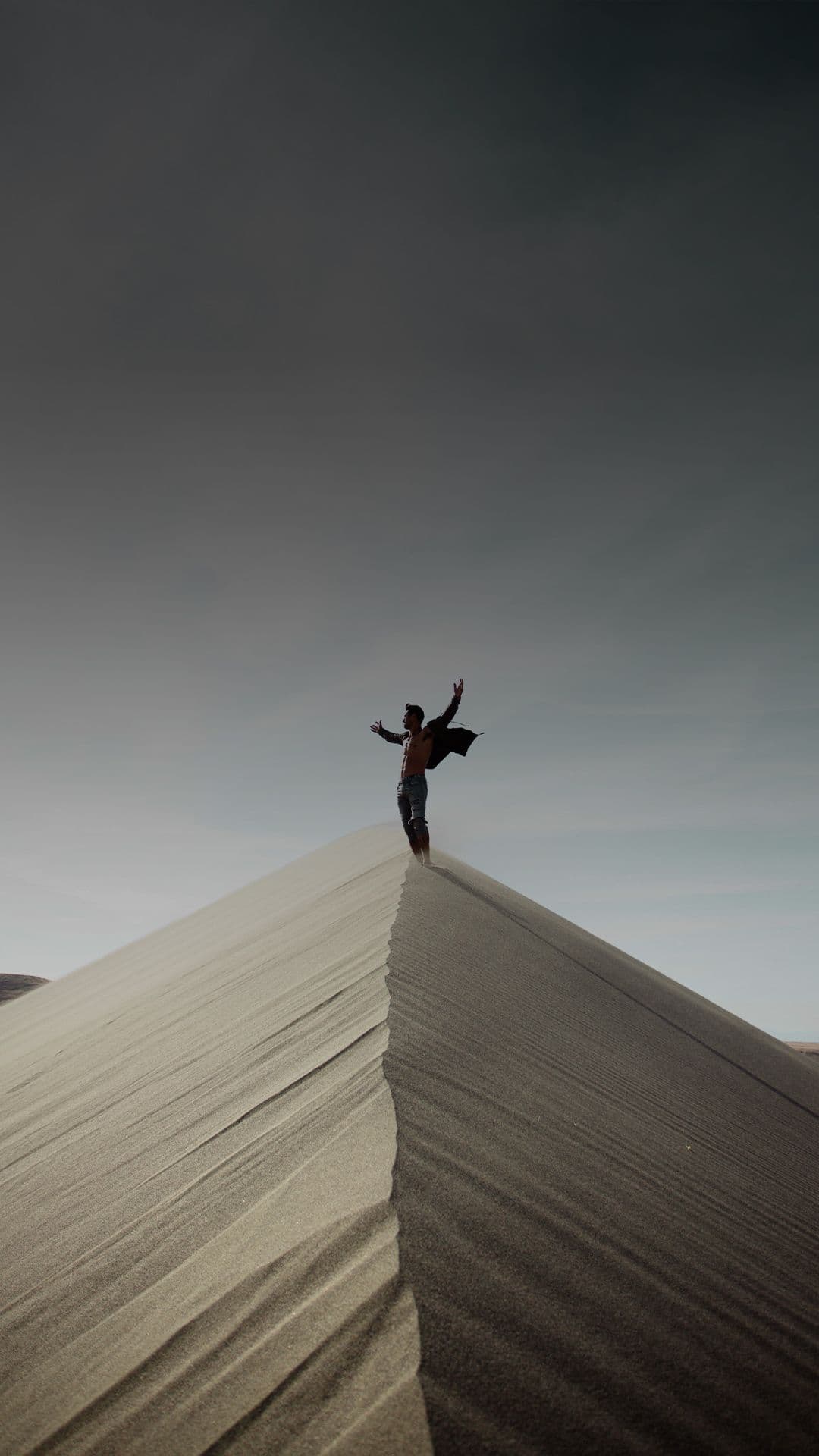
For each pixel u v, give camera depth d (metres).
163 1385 1.85
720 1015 9.78
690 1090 5.08
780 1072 7.63
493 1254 2.06
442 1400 1.53
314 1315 1.85
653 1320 2.11
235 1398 1.71
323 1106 3.03
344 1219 2.14
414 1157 2.41
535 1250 2.18
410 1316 1.73
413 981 4.59
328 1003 4.56
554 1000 5.68
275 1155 2.80
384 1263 1.90
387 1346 1.68
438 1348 1.65
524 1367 1.71
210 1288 2.15
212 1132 3.29
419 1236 2.00
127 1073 4.95
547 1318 1.91
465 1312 1.80
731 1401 1.91
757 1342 2.24
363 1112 2.81
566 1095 3.71
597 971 7.73
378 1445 1.47
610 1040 5.34
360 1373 1.64
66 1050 6.85
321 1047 3.80
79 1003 10.48
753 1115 5.32
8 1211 3.39
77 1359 2.10
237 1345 1.87
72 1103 4.80
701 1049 6.69
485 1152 2.67
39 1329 2.32
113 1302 2.31
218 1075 4.07
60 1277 2.59
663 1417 1.74
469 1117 2.93
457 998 4.62
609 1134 3.44
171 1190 2.90
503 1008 4.88
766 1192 3.74
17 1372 2.15
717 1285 2.48
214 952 9.15
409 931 5.82
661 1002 8.05
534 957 6.77
